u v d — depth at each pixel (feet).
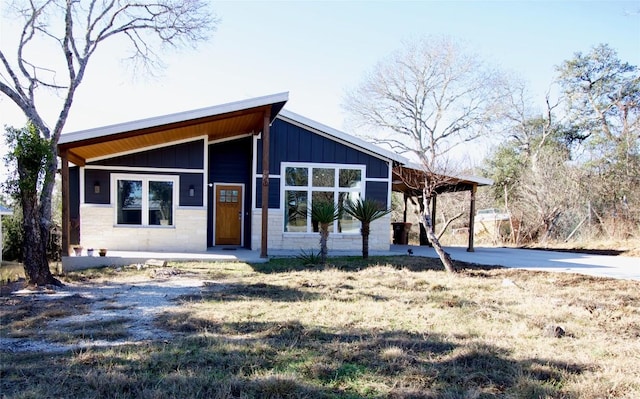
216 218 44.16
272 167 41.06
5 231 45.50
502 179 82.28
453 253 44.68
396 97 87.20
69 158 33.50
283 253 38.60
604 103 79.92
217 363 11.91
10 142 23.73
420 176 43.37
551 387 10.49
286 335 14.67
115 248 37.60
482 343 13.88
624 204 61.98
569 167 69.41
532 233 69.26
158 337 14.56
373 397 9.95
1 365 11.57
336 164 41.83
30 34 32.42
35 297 21.42
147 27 35.91
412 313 18.10
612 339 14.73
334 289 23.29
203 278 26.96
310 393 10.09
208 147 43.60
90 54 31.37
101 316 17.48
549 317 17.67
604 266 34.06
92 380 10.44
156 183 38.70
